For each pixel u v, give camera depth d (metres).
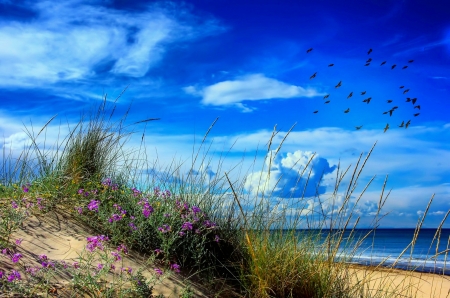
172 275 3.45
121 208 4.16
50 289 2.62
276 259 3.63
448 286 5.38
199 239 3.91
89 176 4.85
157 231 3.74
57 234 3.55
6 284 2.52
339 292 3.47
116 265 3.26
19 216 3.58
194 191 4.55
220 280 3.70
